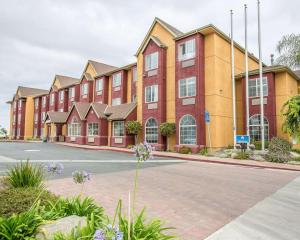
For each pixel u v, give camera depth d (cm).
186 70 2445
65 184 942
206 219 617
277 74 2452
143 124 2808
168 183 1033
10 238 367
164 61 2694
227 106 2483
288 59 2477
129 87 3397
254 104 2506
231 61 2597
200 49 2380
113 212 639
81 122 3491
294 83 2645
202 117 2331
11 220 388
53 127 4541
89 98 3919
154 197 809
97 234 272
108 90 3700
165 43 2744
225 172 1346
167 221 596
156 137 2659
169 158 2034
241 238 504
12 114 6216
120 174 1214
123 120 2959
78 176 505
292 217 640
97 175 1170
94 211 491
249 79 2555
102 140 3195
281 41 2520
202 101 2347
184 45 2502
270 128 2388
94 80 3912
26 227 387
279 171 1451
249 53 2873
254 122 2497
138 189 912
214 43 2364
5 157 1838
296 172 1427
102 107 3441
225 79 2484
